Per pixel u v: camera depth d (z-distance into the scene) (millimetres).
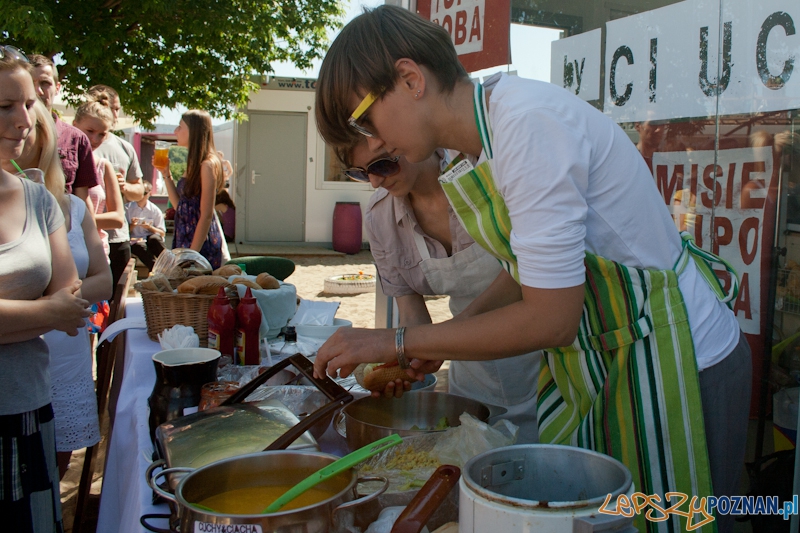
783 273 1814
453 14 2875
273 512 828
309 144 13219
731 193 1933
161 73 11055
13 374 1872
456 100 1183
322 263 11547
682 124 2055
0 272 1882
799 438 1674
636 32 2166
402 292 2041
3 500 1867
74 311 1965
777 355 1851
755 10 1812
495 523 795
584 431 1263
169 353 1596
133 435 1596
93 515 2918
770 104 1797
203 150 4395
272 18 11242
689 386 1190
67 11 9375
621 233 1188
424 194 1811
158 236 6828
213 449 1144
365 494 1030
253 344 2064
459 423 1481
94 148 4516
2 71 1975
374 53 1125
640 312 1199
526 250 1083
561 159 1074
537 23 2500
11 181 1998
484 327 1135
